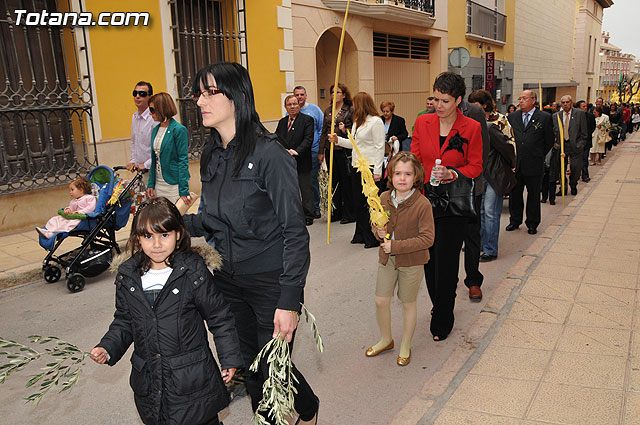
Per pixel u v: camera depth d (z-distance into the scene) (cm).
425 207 349
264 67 1080
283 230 232
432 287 409
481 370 354
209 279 237
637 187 1052
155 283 231
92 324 461
